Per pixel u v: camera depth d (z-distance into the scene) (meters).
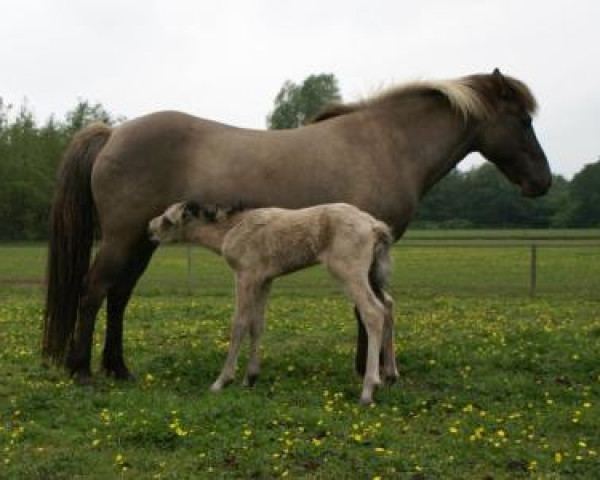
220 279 20.95
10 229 52.53
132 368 8.38
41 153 56.88
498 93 8.30
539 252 32.81
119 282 7.73
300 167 7.39
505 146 8.38
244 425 5.75
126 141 7.39
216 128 7.57
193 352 8.96
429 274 22.98
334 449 5.28
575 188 69.69
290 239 6.82
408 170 7.82
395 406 6.54
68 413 6.34
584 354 8.34
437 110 8.06
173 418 5.89
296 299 15.94
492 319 12.56
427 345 9.48
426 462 5.13
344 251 6.64
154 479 4.90
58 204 7.67
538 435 5.82
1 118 58.94
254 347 7.21
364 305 6.64
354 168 7.51
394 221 7.77
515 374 7.82
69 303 7.62
